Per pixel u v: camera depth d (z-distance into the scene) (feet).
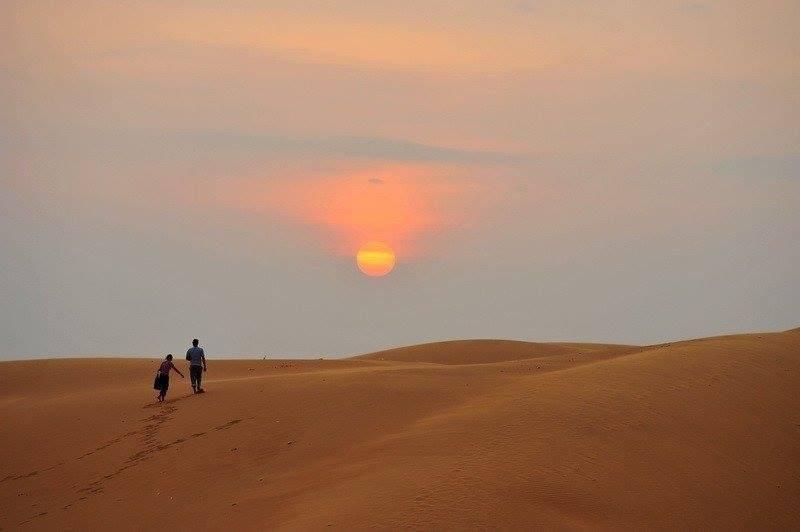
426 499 67.51
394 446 83.76
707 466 83.56
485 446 79.97
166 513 82.94
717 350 120.26
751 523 75.92
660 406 94.48
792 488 84.43
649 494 75.15
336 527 63.93
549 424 85.92
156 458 99.30
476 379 113.29
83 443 111.65
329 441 92.43
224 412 110.32
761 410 100.27
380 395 105.91
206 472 91.45
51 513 90.38
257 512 74.49
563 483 72.90
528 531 63.72
